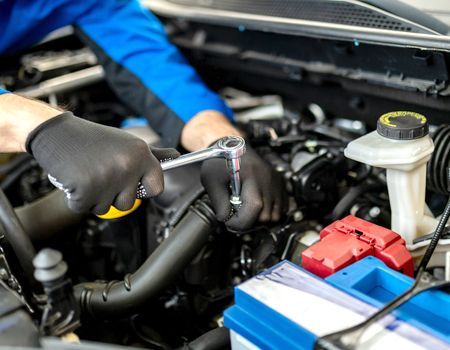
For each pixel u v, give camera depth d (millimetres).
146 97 1441
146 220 1230
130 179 875
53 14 1498
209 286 1111
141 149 894
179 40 1662
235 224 1009
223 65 1614
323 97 1479
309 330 685
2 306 770
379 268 815
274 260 1058
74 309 740
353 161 1168
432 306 752
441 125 1122
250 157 1076
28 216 1183
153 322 1158
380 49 1153
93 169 859
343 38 1144
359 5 1156
